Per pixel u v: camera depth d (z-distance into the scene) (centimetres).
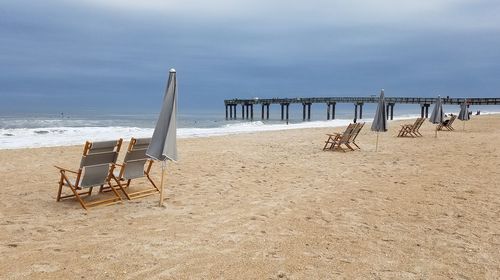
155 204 580
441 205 588
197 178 786
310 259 381
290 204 593
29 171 843
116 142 567
